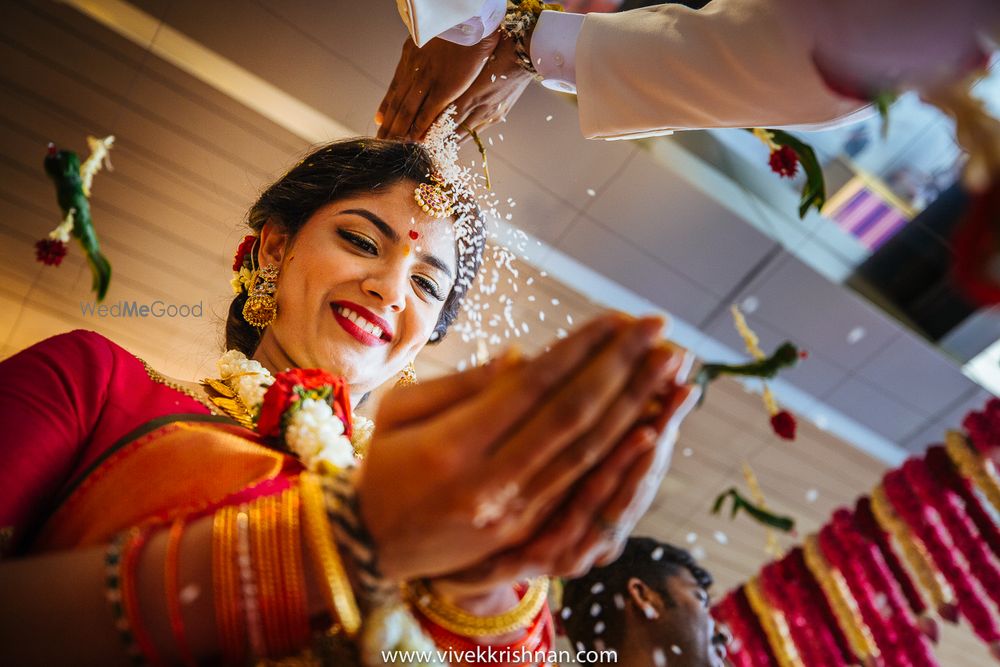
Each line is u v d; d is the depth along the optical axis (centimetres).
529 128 463
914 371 588
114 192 481
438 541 80
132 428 121
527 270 509
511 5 214
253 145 463
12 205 481
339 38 429
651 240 517
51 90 444
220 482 113
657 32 185
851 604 388
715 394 602
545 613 118
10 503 105
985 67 100
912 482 359
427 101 223
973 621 335
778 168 209
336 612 87
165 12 420
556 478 78
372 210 171
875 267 556
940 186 508
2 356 529
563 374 78
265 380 151
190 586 89
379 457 83
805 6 151
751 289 546
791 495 675
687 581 193
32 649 87
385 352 167
